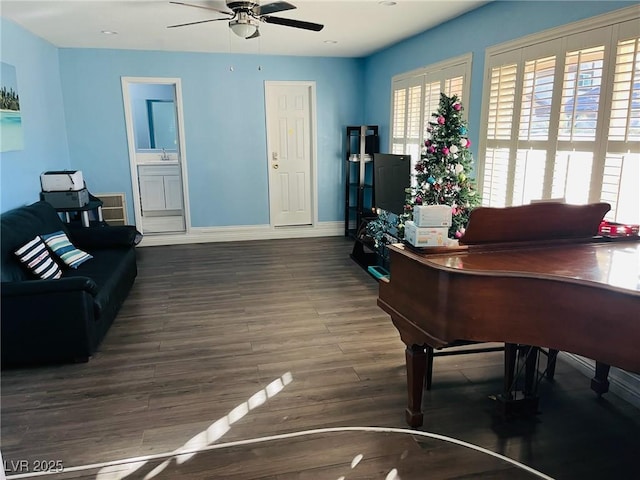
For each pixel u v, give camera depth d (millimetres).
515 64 3480
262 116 6449
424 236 2172
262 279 4895
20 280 3223
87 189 5680
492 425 2410
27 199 4383
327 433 2348
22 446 2250
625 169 2609
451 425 2410
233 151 6457
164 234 6516
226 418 2479
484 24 3848
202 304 4180
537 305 1793
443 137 3676
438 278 1956
